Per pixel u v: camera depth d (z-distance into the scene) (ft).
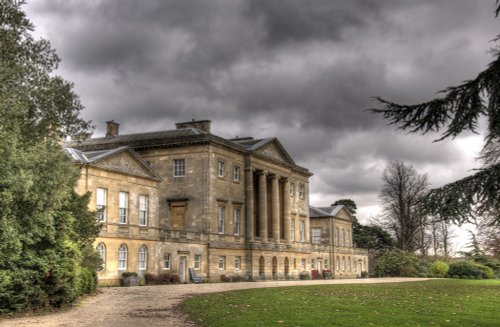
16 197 70.38
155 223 170.30
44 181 76.07
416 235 331.36
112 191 154.71
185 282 174.60
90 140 209.46
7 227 67.36
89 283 100.27
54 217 83.35
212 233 189.78
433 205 46.42
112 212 153.89
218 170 196.85
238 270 203.72
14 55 82.94
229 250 198.29
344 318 66.08
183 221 190.90
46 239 80.84
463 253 290.56
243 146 220.02
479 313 74.23
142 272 159.33
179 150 194.70
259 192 222.89
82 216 104.42
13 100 75.72
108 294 104.88
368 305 81.51
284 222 241.35
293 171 254.47
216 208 193.16
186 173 192.85
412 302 87.56
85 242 107.86
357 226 381.60
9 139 70.23
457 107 42.83
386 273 283.18
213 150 193.77
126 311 77.10
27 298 72.95
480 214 46.29
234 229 204.85
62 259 80.94
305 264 256.11
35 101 85.92
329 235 302.04
